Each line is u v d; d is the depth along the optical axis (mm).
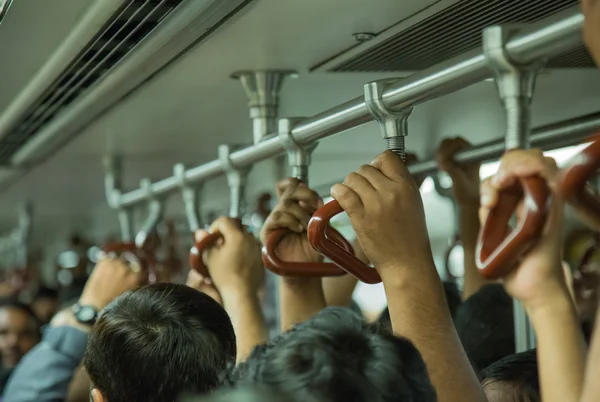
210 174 2432
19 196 5180
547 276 896
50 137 3188
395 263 1250
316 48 1986
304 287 1959
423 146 3471
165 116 2836
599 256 2227
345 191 1269
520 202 912
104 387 1430
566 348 891
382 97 1372
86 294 2699
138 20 1835
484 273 886
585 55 1974
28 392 2893
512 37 1047
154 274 2779
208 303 1470
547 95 2516
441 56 2041
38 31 1993
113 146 3416
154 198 3102
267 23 1768
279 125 1821
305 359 842
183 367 1380
